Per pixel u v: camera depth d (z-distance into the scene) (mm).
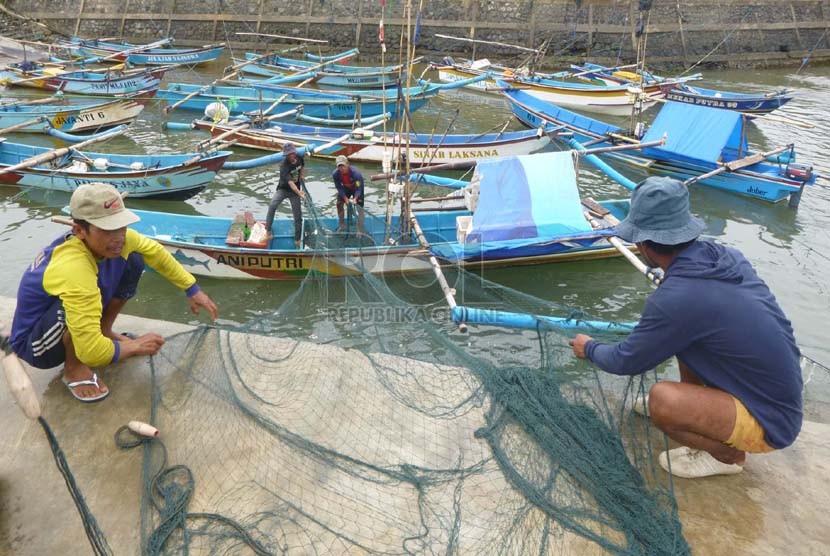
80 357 2967
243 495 2732
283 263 9219
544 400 3285
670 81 22875
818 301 9711
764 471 2979
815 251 11359
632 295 9531
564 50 29359
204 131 18109
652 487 2865
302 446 3002
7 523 2621
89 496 2738
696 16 29266
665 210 2486
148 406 3268
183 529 2531
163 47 30250
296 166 9586
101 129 18047
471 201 9195
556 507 2646
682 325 2426
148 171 12250
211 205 13211
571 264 10109
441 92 24547
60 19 33000
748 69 29844
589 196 13781
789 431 2488
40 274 2951
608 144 15883
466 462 2957
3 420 3166
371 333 6199
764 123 19641
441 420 3256
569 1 28938
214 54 27984
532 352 6082
